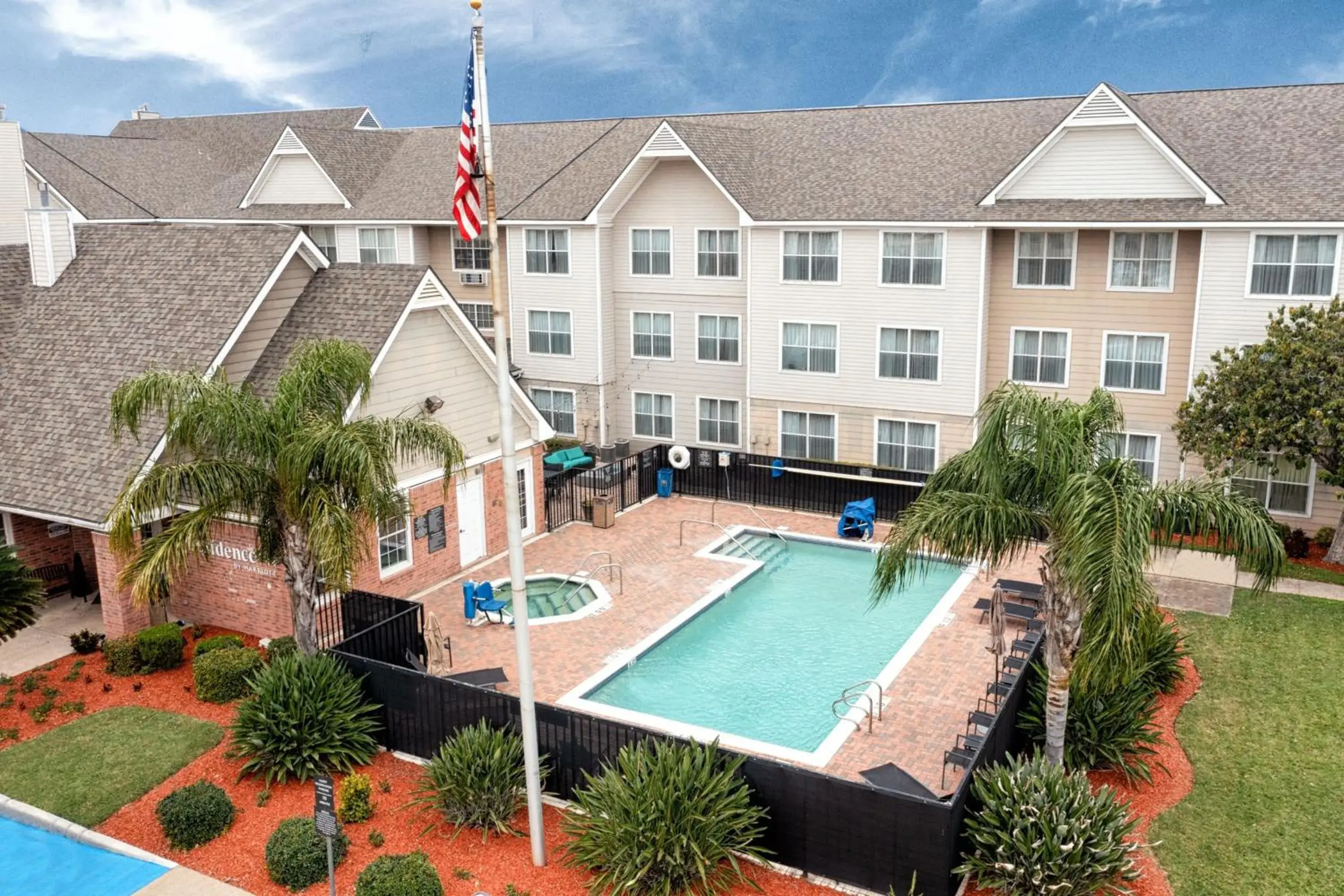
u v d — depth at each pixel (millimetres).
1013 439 14578
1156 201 29406
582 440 40219
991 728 15320
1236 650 21672
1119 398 31469
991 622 20031
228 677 19375
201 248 25031
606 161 39906
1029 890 13391
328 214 42781
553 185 39906
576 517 31062
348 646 18656
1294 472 28688
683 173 36812
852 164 35250
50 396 23688
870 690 19891
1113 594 12805
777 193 35062
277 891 14141
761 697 19953
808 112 38844
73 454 22156
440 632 20859
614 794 14297
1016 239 31734
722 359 37938
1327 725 18547
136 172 48875
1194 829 15609
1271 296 27734
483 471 26875
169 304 24141
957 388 32844
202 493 17172
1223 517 13852
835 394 34906
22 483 22047
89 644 21672
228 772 17078
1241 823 15742
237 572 22422
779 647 22281
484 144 12734
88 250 26781
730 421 38469
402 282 23781
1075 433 14055
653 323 38844
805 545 29359
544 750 16234
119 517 17141
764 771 14352
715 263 37094
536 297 39750
